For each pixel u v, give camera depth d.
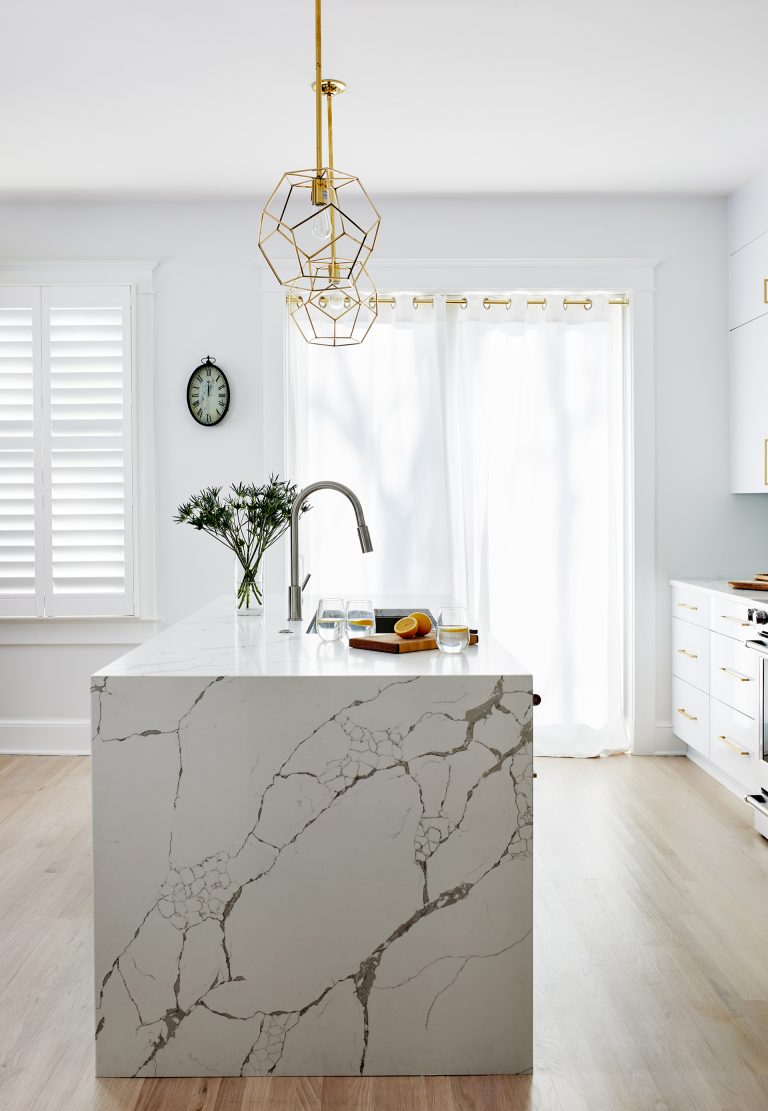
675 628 4.82
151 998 2.19
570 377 4.93
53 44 3.15
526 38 3.12
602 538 4.95
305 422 4.90
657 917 2.96
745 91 3.55
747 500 4.86
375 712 2.16
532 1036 2.21
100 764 2.17
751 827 3.79
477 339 4.88
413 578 4.89
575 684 4.94
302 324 4.89
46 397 4.81
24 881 3.25
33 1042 2.30
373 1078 2.19
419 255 4.80
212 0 2.86
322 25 3.02
